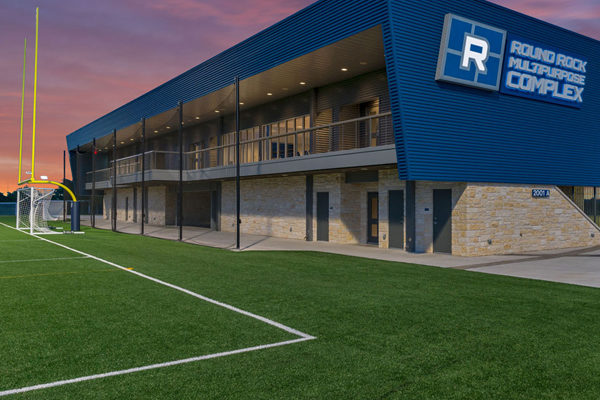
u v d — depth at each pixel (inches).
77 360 222.2
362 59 762.8
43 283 431.2
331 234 895.1
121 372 206.4
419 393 186.2
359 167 741.9
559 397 184.7
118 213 1921.8
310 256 664.4
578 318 310.3
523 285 436.1
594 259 645.3
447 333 272.5
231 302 353.4
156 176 1230.3
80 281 443.2
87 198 2388.0
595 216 917.8
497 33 681.0
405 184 757.9
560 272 521.7
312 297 374.3
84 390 186.7
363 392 186.5
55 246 791.7
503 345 250.4
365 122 866.8
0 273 490.6
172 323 290.5
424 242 724.7
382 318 306.8
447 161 642.2
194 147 1466.5
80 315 309.9
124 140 1868.8
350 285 430.9
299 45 746.2
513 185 735.1
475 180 674.8
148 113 1333.7
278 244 859.4
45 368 211.5
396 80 594.2
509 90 715.4
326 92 932.6
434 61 627.5
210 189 1300.4
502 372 210.4
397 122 607.8
